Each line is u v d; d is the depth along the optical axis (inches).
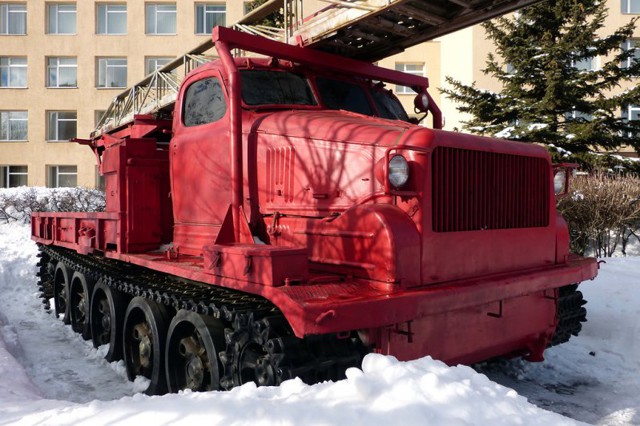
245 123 168.6
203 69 187.5
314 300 114.3
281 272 122.4
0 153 1101.7
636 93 595.5
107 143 286.4
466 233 142.3
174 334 165.3
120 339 213.0
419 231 132.3
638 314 243.8
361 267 131.9
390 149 127.3
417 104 216.2
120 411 108.0
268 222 159.6
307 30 185.3
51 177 1116.5
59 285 304.7
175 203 195.8
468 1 159.6
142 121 235.8
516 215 159.6
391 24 175.8
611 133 611.8
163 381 174.1
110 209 210.2
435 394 99.6
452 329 141.4
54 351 242.4
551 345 187.0
